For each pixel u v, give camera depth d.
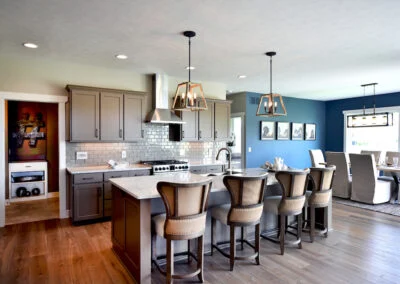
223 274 2.70
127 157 5.06
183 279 2.61
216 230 3.26
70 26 2.97
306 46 3.63
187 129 5.38
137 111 4.84
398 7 2.53
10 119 5.71
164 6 2.52
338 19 2.79
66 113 4.50
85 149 4.66
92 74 4.68
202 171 5.27
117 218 3.08
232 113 7.62
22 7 2.53
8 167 5.48
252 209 2.72
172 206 2.30
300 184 3.10
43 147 6.01
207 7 2.54
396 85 6.30
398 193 5.63
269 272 2.74
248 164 7.22
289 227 3.92
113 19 2.80
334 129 8.80
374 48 3.71
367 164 5.42
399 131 7.28
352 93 7.46
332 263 2.93
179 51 3.86
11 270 2.75
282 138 7.89
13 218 4.48
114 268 2.80
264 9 2.58
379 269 2.80
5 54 3.98
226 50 3.80
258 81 5.90
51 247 3.33
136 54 4.00
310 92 7.32
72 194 4.08
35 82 4.26
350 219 4.49
